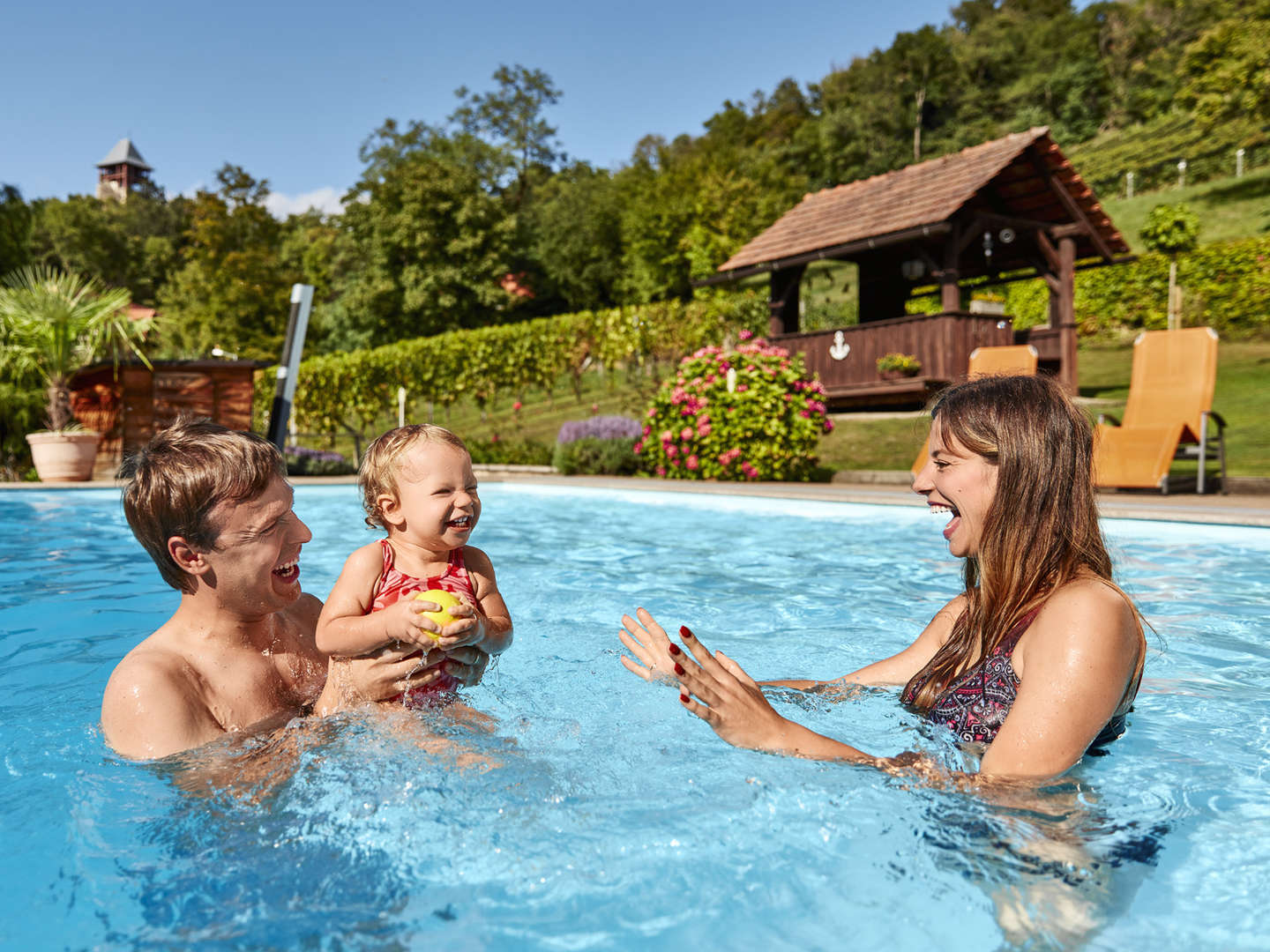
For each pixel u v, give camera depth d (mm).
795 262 16734
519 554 5656
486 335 20594
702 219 49656
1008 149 15234
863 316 19547
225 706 1988
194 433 1936
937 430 1871
